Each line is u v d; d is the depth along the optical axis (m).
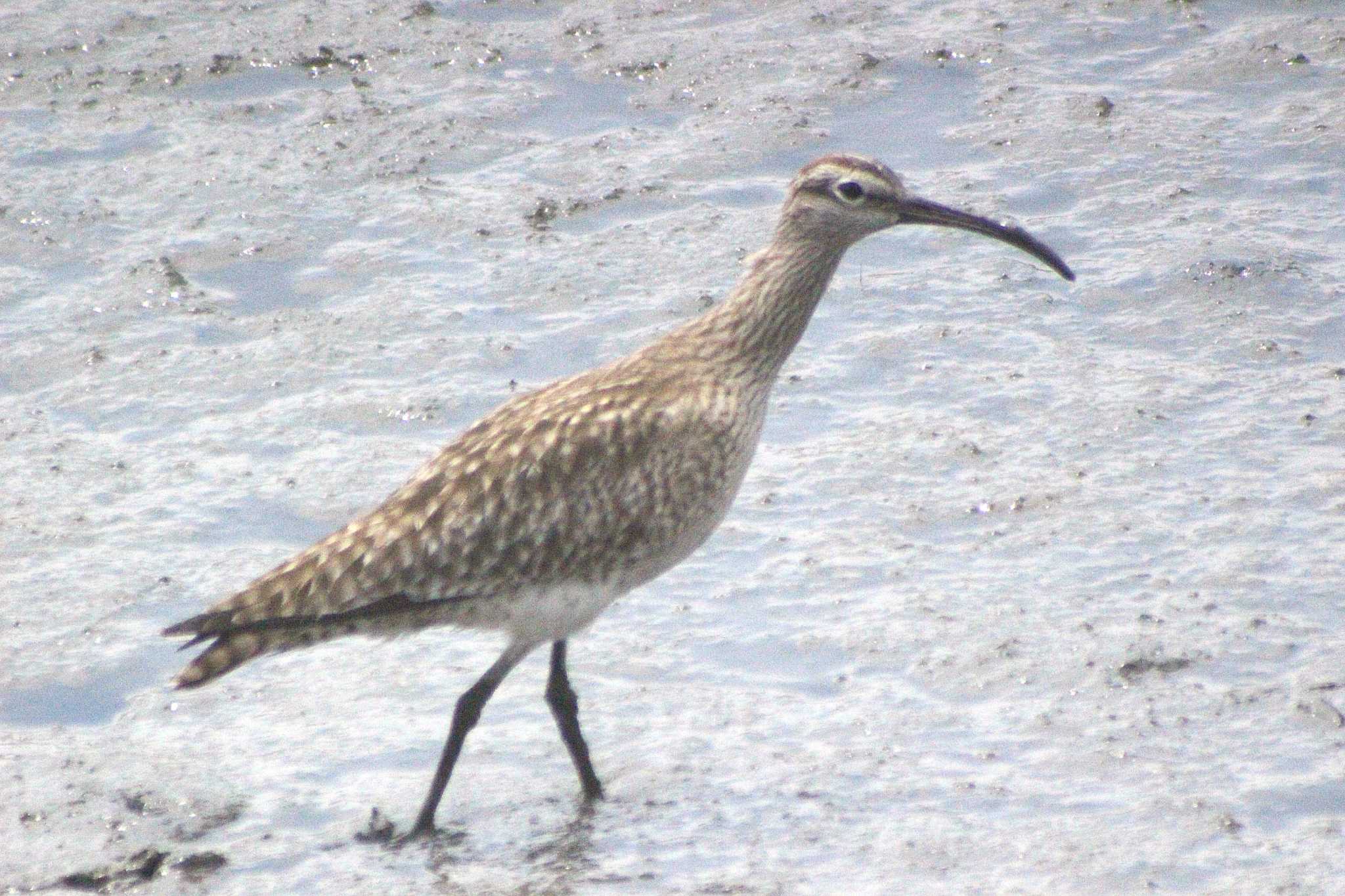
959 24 21.55
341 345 16.27
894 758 11.27
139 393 15.77
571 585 11.04
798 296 11.59
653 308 16.62
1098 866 10.16
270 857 10.55
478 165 19.20
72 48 21.44
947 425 14.95
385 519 10.72
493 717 12.06
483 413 15.30
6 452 14.95
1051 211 18.08
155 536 13.88
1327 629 12.27
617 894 10.15
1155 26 21.44
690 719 11.77
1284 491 13.83
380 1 22.48
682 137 19.55
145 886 10.34
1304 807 10.61
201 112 20.23
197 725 11.93
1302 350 15.72
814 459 14.60
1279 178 18.36
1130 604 12.66
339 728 11.88
